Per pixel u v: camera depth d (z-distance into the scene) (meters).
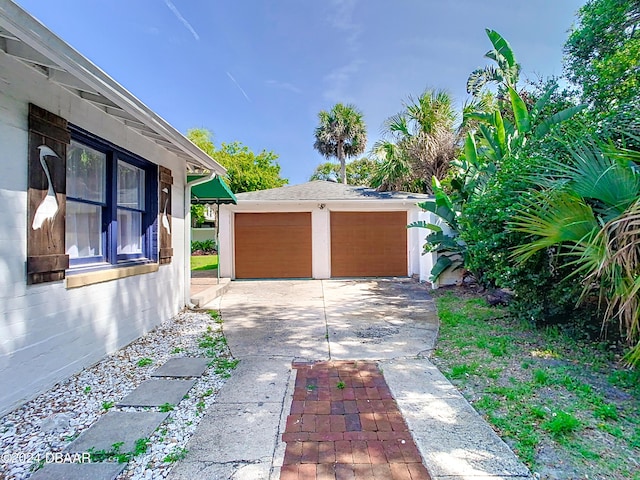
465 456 2.32
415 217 11.11
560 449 2.38
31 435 2.60
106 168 4.57
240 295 8.59
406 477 2.13
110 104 3.99
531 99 9.62
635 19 8.20
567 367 3.72
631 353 3.11
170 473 2.20
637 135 3.90
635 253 2.91
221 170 6.93
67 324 3.62
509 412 2.87
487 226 5.25
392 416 2.85
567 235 3.61
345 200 11.09
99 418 2.85
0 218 2.85
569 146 3.89
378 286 9.69
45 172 3.31
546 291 4.75
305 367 3.95
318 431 2.64
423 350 4.49
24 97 3.08
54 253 3.40
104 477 2.15
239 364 4.04
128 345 4.76
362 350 4.52
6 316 2.90
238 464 2.27
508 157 5.78
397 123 14.28
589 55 9.21
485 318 5.90
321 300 7.88
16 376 2.98
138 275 5.11
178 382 3.55
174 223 6.44
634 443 2.41
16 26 2.27
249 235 11.34
